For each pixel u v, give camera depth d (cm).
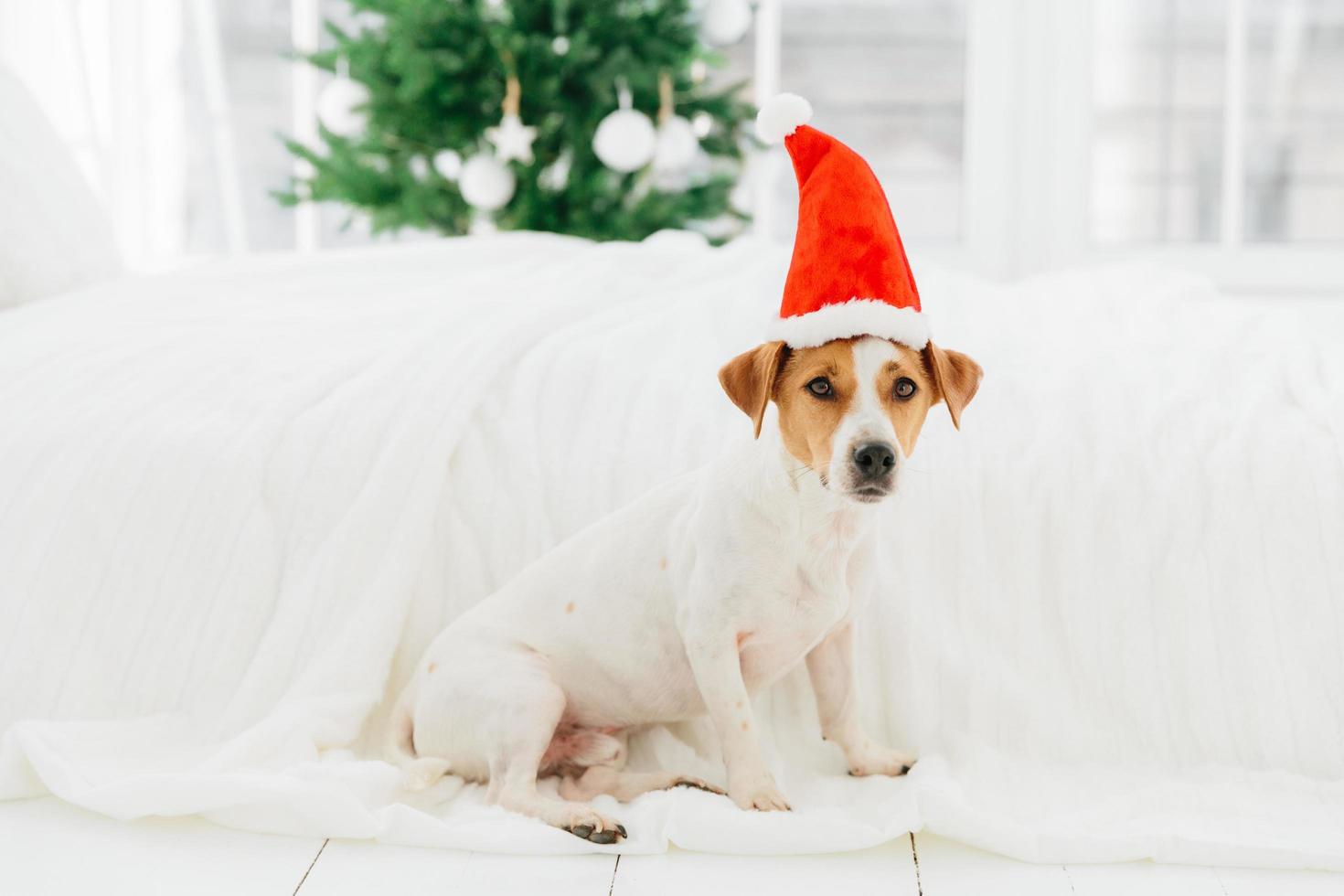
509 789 145
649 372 185
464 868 137
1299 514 159
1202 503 162
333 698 157
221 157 439
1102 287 242
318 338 202
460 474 174
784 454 143
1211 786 151
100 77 389
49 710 161
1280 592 158
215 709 162
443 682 151
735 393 143
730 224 422
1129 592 161
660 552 152
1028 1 412
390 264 260
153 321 207
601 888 132
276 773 145
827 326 138
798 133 151
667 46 360
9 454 169
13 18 354
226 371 186
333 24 373
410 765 149
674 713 157
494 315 203
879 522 165
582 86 366
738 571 143
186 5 427
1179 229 420
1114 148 418
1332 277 407
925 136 432
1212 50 408
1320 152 409
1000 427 172
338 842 142
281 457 171
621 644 153
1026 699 159
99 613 164
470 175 347
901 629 162
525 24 361
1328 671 155
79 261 242
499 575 170
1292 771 154
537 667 151
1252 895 131
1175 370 184
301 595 164
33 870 136
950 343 198
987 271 430
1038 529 164
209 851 140
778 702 165
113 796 141
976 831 138
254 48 434
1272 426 168
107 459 169
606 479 171
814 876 135
